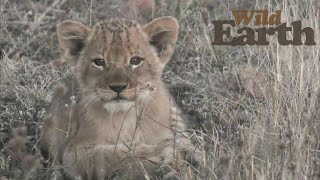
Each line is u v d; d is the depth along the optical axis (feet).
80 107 35.42
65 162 35.04
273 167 31.42
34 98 42.34
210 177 31.58
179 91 43.52
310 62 38.22
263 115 35.73
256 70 39.70
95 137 35.19
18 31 50.03
